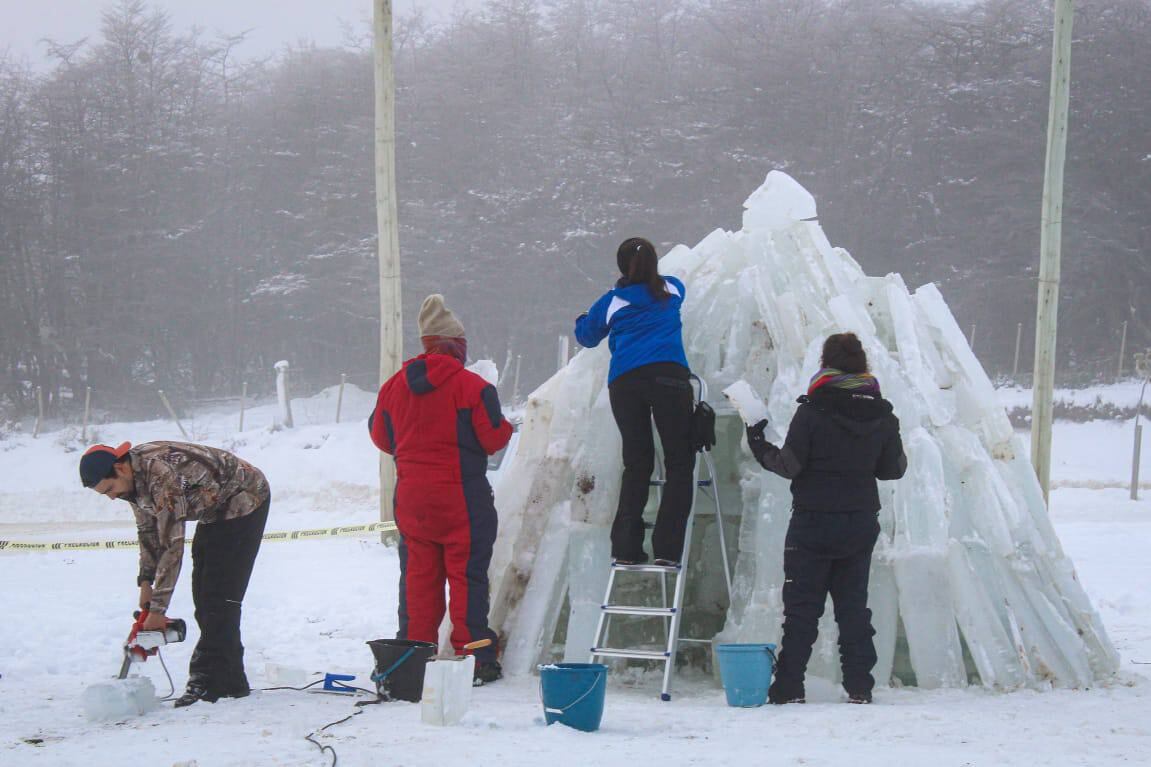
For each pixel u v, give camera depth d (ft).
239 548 27.27
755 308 33.24
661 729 22.94
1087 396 176.45
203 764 19.63
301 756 20.21
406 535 29.81
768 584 29.40
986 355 247.09
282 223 311.27
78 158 305.94
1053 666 28.63
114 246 298.56
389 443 30.83
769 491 30.25
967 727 22.85
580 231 286.25
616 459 31.55
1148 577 51.60
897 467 27.35
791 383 31.45
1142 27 281.54
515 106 319.47
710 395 32.17
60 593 49.98
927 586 28.96
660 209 291.99
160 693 28.99
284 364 141.59
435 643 29.89
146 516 27.09
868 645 26.89
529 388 271.28
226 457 26.86
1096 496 101.65
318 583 52.70
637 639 32.73
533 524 32.42
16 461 136.67
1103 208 260.01
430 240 285.84
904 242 285.02
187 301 296.30
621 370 29.53
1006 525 29.89
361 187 305.53
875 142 294.46
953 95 290.76
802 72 303.27
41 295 294.46
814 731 22.56
